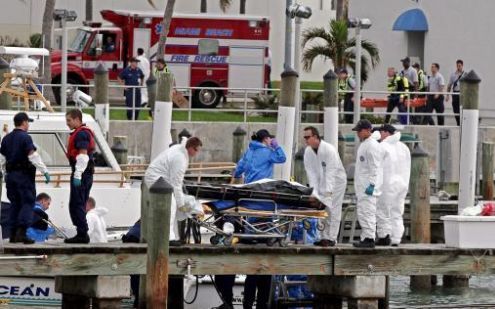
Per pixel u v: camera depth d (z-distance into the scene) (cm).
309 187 6725
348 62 13500
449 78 13425
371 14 14638
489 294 8606
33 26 17062
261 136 7344
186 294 7219
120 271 6450
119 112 13012
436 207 9856
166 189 6288
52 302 7012
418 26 14062
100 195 7662
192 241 7262
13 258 6294
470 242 6962
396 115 12100
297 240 7088
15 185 6431
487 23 13500
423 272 6906
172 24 13875
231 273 6619
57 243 6525
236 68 14012
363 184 6788
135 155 11350
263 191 6619
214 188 6581
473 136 8556
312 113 11750
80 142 6456
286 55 9756
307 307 7144
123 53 13762
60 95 11631
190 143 6500
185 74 13912
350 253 6788
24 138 6412
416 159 8662
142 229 6694
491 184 10394
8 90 8025
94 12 17100
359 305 6831
